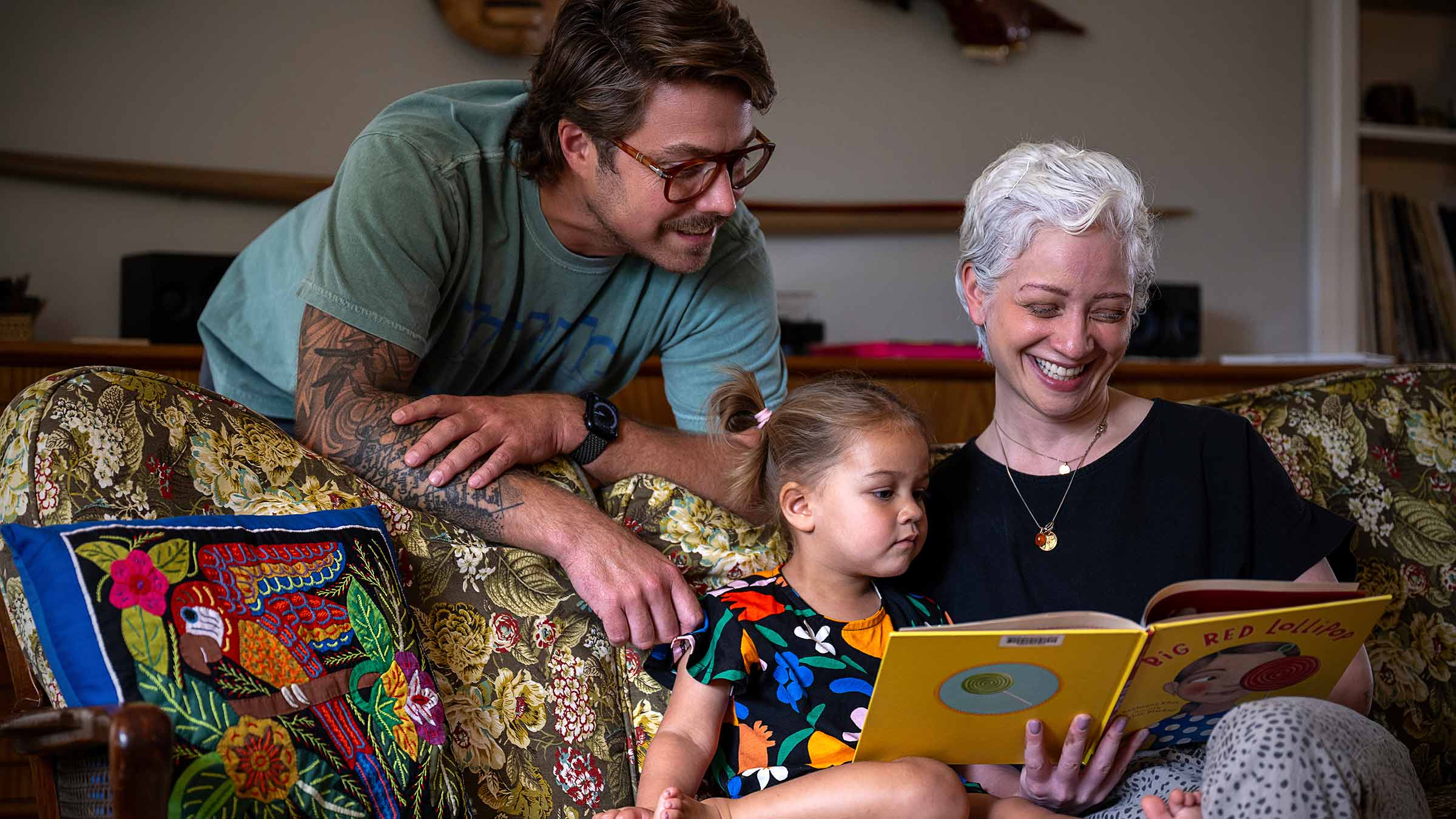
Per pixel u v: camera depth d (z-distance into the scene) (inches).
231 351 67.6
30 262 104.9
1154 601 44.6
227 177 108.9
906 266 137.1
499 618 54.6
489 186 61.5
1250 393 71.6
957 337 138.6
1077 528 55.7
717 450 64.0
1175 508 55.2
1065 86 141.7
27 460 45.4
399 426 55.1
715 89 55.6
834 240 135.0
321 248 57.2
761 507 61.0
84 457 46.3
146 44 108.2
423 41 117.3
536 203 62.3
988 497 57.9
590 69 55.8
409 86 117.0
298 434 56.2
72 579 40.9
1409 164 157.6
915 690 44.3
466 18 116.9
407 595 52.7
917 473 54.4
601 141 56.9
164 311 98.0
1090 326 52.6
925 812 46.0
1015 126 139.8
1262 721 41.3
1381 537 68.1
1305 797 39.7
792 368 106.0
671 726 53.1
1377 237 147.6
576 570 54.0
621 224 59.1
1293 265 150.0
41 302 94.7
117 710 36.4
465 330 63.3
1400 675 65.7
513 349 65.9
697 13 55.7
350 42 114.8
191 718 40.4
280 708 43.0
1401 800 42.6
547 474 59.2
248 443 52.0
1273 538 54.8
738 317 69.9
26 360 86.0
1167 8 145.6
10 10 103.7
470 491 54.9
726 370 65.4
